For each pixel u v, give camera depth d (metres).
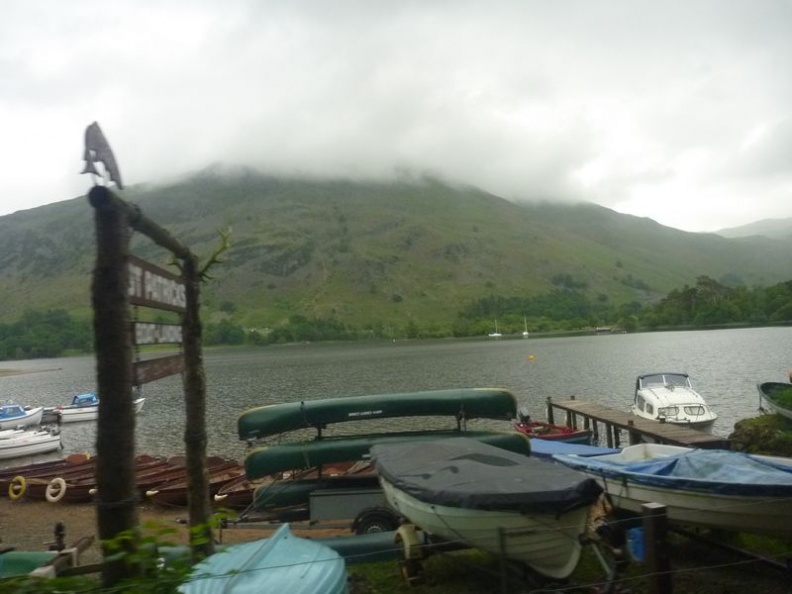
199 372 8.41
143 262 6.12
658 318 177.75
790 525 9.59
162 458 27.61
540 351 112.12
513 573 9.06
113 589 4.69
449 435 13.90
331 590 7.75
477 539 8.94
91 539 9.82
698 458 11.16
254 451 13.49
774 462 11.59
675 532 11.12
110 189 5.27
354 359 114.31
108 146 5.41
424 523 9.67
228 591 7.44
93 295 5.27
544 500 8.32
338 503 12.66
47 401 73.75
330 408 13.98
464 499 8.59
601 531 10.67
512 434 13.94
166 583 4.82
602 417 24.61
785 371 58.59
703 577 9.92
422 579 9.86
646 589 9.22
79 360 181.12
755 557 10.09
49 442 39.91
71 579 4.54
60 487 21.28
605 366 73.50
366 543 11.05
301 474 14.23
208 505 8.45
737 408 39.50
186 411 8.43
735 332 137.88
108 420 5.19
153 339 6.70
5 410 49.97
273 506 13.34
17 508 20.58
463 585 9.81
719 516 10.07
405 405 14.13
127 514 5.16
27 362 185.25
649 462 11.85
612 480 11.53
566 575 8.67
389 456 11.12
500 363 86.75
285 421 13.80
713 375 57.47
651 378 32.44
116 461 5.17
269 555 8.47
